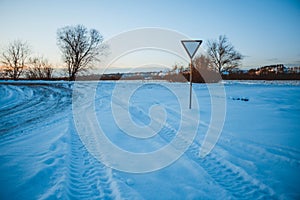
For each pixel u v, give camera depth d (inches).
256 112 360.8
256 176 146.5
